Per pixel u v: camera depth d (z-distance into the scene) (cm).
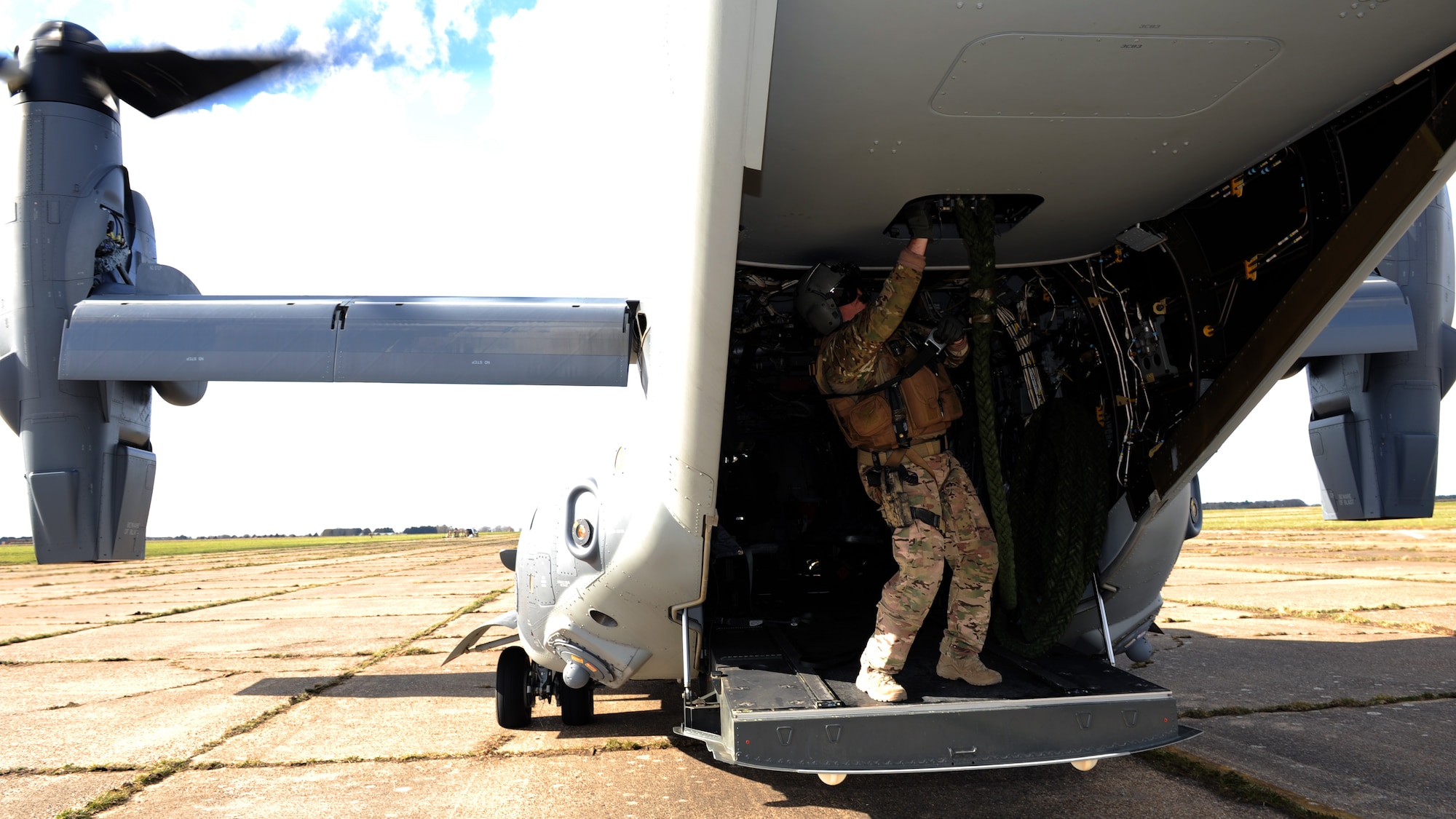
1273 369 268
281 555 4419
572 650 350
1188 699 438
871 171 274
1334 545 2011
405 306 585
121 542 688
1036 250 351
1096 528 326
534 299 592
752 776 337
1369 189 234
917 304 362
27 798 327
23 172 689
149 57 716
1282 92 225
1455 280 548
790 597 460
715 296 222
